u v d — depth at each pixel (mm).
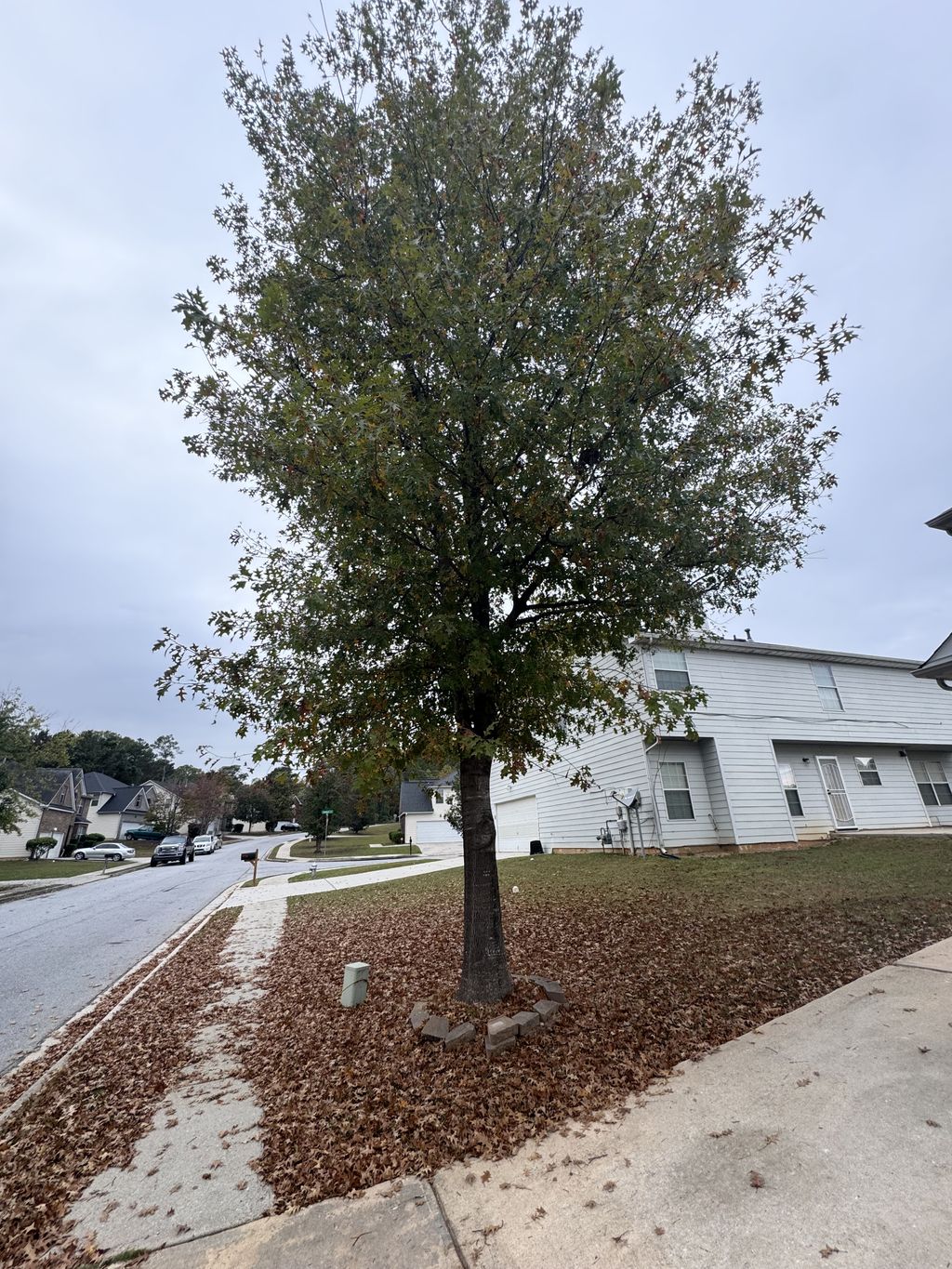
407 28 5293
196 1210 2988
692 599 5617
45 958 9695
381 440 3840
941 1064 3641
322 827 40312
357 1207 2904
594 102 5234
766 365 5121
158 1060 5023
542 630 5531
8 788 27141
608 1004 5184
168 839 34031
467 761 5770
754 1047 4188
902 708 18656
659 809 14250
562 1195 2836
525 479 4684
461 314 4340
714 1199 2695
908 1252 2285
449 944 7938
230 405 5480
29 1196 3221
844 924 7145
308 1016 5711
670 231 4738
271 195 5754
